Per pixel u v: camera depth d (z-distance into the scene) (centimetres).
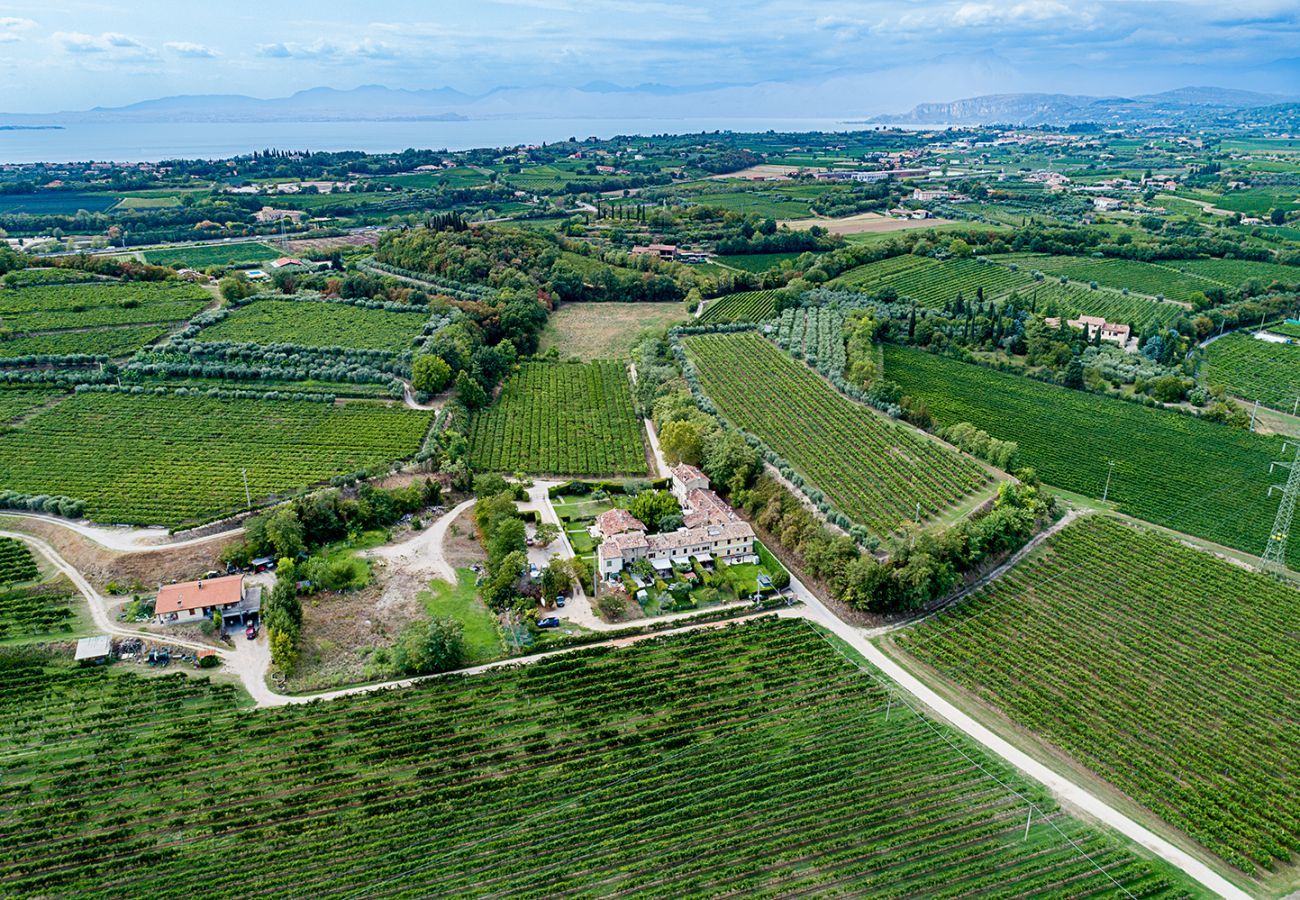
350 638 12369
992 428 19700
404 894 8356
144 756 9969
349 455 17225
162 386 19850
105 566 13350
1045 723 10850
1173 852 9050
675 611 13300
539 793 9612
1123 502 16412
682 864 8775
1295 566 14138
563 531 15450
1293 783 9862
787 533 14725
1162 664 11856
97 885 8425
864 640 12694
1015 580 13888
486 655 12094
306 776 9756
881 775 9956
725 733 10619
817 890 8500
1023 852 8906
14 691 10919
